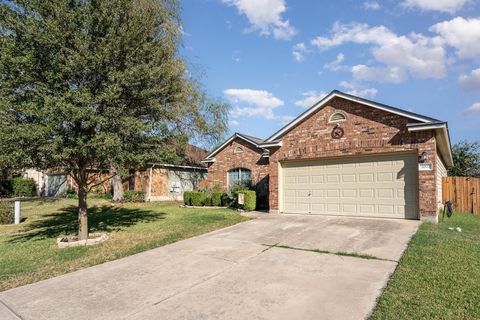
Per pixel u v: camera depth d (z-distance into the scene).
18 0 7.64
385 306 4.04
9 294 4.95
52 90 7.70
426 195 9.91
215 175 20.16
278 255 6.67
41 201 22.53
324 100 12.05
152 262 6.48
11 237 9.88
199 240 8.38
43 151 7.16
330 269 5.66
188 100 17.89
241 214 13.24
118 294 4.80
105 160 8.20
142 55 8.84
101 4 8.03
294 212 13.03
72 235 9.60
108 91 7.82
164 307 4.27
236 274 5.55
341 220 10.54
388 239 7.66
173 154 9.51
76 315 4.12
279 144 13.27
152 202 21.86
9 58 7.14
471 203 14.75
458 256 6.15
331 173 12.14
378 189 11.03
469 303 4.10
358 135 11.34
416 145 10.14
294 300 4.37
